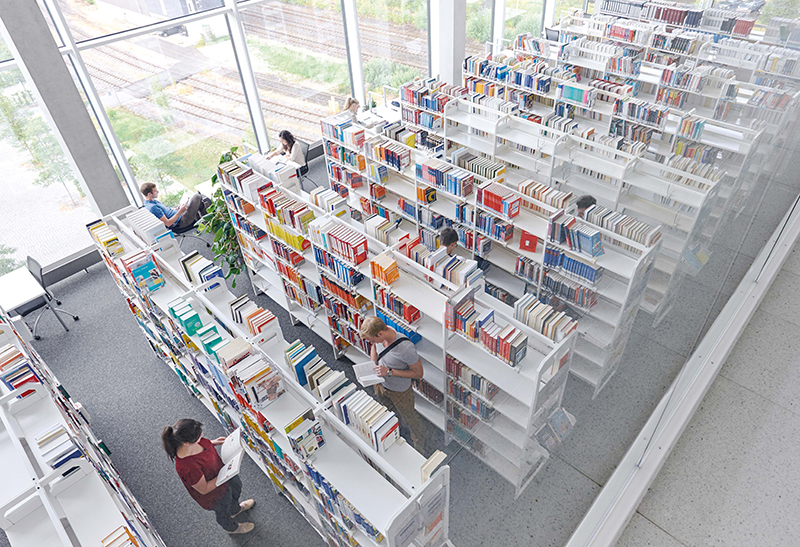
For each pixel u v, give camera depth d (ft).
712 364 13.82
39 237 21.97
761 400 13.75
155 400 17.13
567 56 27.94
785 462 12.48
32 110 19.85
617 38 28.53
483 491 11.01
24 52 18.29
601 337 13.16
